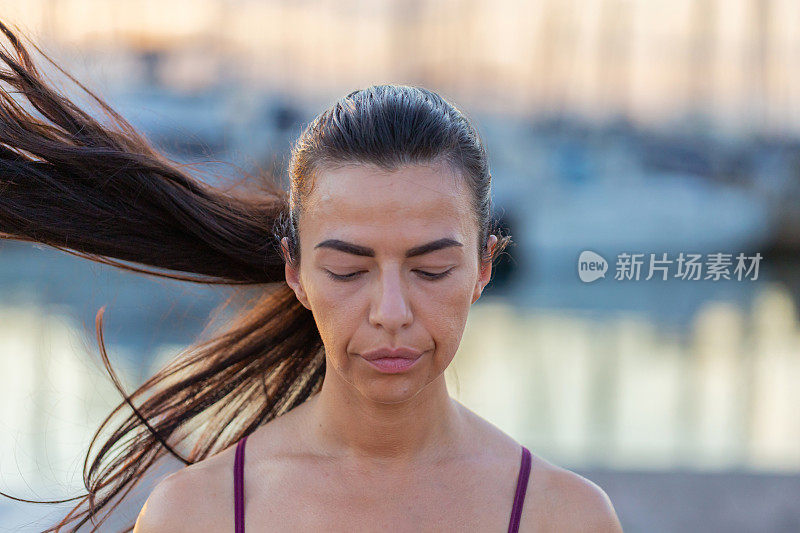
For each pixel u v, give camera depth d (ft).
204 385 12.39
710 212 74.43
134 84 84.79
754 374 44.29
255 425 12.41
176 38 90.38
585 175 77.71
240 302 13.06
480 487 10.12
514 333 51.44
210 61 94.84
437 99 9.66
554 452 32.30
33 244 12.34
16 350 38.09
